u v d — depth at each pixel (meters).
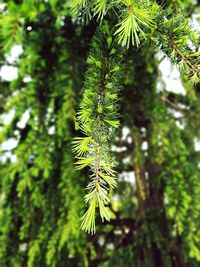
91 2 0.32
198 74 0.32
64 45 0.72
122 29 0.30
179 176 0.84
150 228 0.93
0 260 0.79
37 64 0.71
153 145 0.89
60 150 0.80
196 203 0.82
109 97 0.32
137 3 0.30
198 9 0.73
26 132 0.82
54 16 0.69
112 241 1.12
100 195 0.27
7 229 0.79
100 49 0.35
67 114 0.71
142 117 0.87
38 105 0.76
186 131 1.06
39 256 0.79
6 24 0.61
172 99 1.08
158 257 0.98
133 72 0.70
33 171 0.75
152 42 0.34
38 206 0.78
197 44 0.33
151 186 1.07
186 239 0.80
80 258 0.83
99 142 0.30
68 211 0.71
